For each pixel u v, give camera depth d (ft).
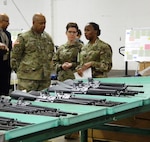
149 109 8.25
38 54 13.03
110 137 12.31
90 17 23.20
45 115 6.10
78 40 15.17
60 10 24.61
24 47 12.90
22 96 8.02
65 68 14.25
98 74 12.99
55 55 14.82
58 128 5.79
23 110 6.49
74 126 6.10
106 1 22.38
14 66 12.99
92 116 6.32
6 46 15.28
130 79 12.73
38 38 13.14
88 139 12.74
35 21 12.97
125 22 21.74
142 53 18.31
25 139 5.19
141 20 21.13
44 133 5.53
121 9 21.83
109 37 22.44
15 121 5.58
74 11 23.90
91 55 13.07
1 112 6.43
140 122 11.53
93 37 13.24
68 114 6.16
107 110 6.73
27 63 12.87
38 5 25.45
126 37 18.71
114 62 22.35
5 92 16.29
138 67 19.98
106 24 22.52
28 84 12.87
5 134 4.80
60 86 9.55
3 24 16.33
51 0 24.89
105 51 13.01
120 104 7.14
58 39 24.93
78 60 14.19
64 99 7.83
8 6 26.40
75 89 9.18
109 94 8.61
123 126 11.18
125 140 11.97
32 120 5.67
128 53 18.67
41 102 7.66
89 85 9.68
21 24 26.13
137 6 21.18
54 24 24.97
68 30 14.70
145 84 11.07
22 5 26.04
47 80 13.37
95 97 8.17
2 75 16.10
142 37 18.26
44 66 13.23
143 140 11.60
